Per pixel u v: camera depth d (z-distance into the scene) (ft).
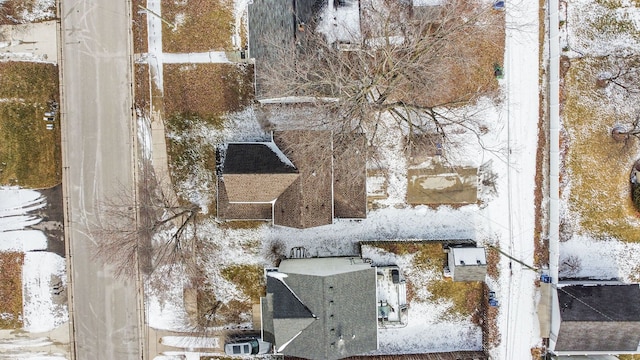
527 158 91.97
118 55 92.58
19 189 92.84
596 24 92.32
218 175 90.33
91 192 93.40
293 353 82.12
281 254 93.35
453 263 88.17
